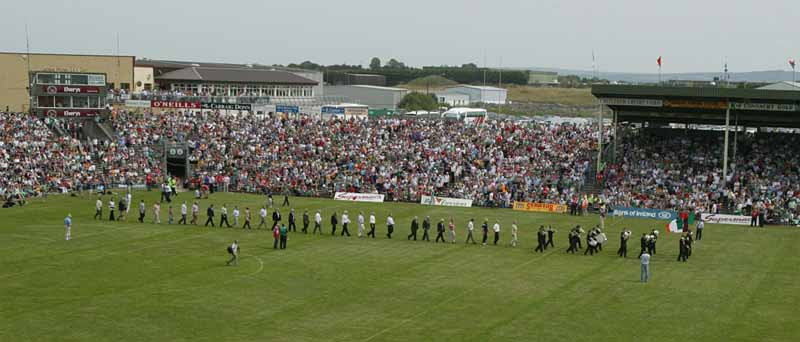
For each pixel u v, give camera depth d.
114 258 61.38
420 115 164.38
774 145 105.31
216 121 122.56
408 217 85.69
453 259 63.00
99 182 96.75
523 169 103.50
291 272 57.22
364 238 72.50
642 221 85.44
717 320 46.16
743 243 72.44
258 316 45.78
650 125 117.75
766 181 94.25
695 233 77.12
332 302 49.06
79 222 78.25
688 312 47.78
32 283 52.91
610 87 96.88
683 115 108.38
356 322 44.81
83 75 115.69
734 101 93.06
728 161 101.69
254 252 64.69
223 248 66.38
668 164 101.88
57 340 40.94
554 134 116.94
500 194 95.38
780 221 84.19
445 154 109.38
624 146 108.38
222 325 43.91
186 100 134.38
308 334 42.50
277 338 41.72
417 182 101.25
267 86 166.25
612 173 100.19
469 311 47.41
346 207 92.06
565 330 43.69
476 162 106.00
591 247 65.94
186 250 65.12
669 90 94.62
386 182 100.62
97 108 116.75
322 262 61.00
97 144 109.00
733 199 89.94
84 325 43.53
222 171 105.38
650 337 42.66
